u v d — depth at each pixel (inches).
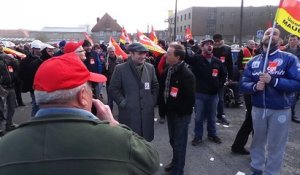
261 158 172.1
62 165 49.9
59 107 55.4
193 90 172.2
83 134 52.7
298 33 162.9
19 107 389.4
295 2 161.8
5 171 50.0
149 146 59.8
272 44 161.2
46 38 2984.7
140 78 178.1
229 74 297.9
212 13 3228.3
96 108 66.6
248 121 220.5
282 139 163.3
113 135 54.6
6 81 265.3
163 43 442.3
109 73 373.4
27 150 51.2
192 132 286.4
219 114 312.2
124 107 175.8
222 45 295.4
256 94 165.0
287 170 198.5
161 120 313.7
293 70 156.2
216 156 222.8
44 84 55.0
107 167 51.1
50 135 52.1
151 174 57.3
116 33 2847.0
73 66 57.1
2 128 287.3
